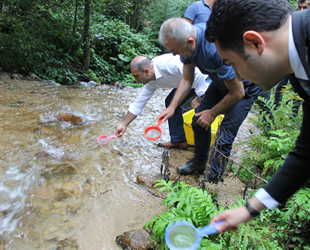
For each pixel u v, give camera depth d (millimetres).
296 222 1951
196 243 1200
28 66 6879
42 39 7461
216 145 2203
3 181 2393
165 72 2836
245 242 1650
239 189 2564
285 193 1073
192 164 2781
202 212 1780
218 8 979
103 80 9531
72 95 5246
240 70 1035
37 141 3168
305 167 1049
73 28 8195
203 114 2188
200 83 3014
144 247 1773
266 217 2084
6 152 2852
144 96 2943
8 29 7035
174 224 1340
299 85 1037
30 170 2592
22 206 2121
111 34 11133
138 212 2162
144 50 12062
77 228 1948
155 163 3006
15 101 4438
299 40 882
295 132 2904
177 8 15883
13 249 1737
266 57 944
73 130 3613
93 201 2246
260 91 2518
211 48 1916
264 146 2934
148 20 16219
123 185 2506
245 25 917
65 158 2889
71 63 8562
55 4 7395
